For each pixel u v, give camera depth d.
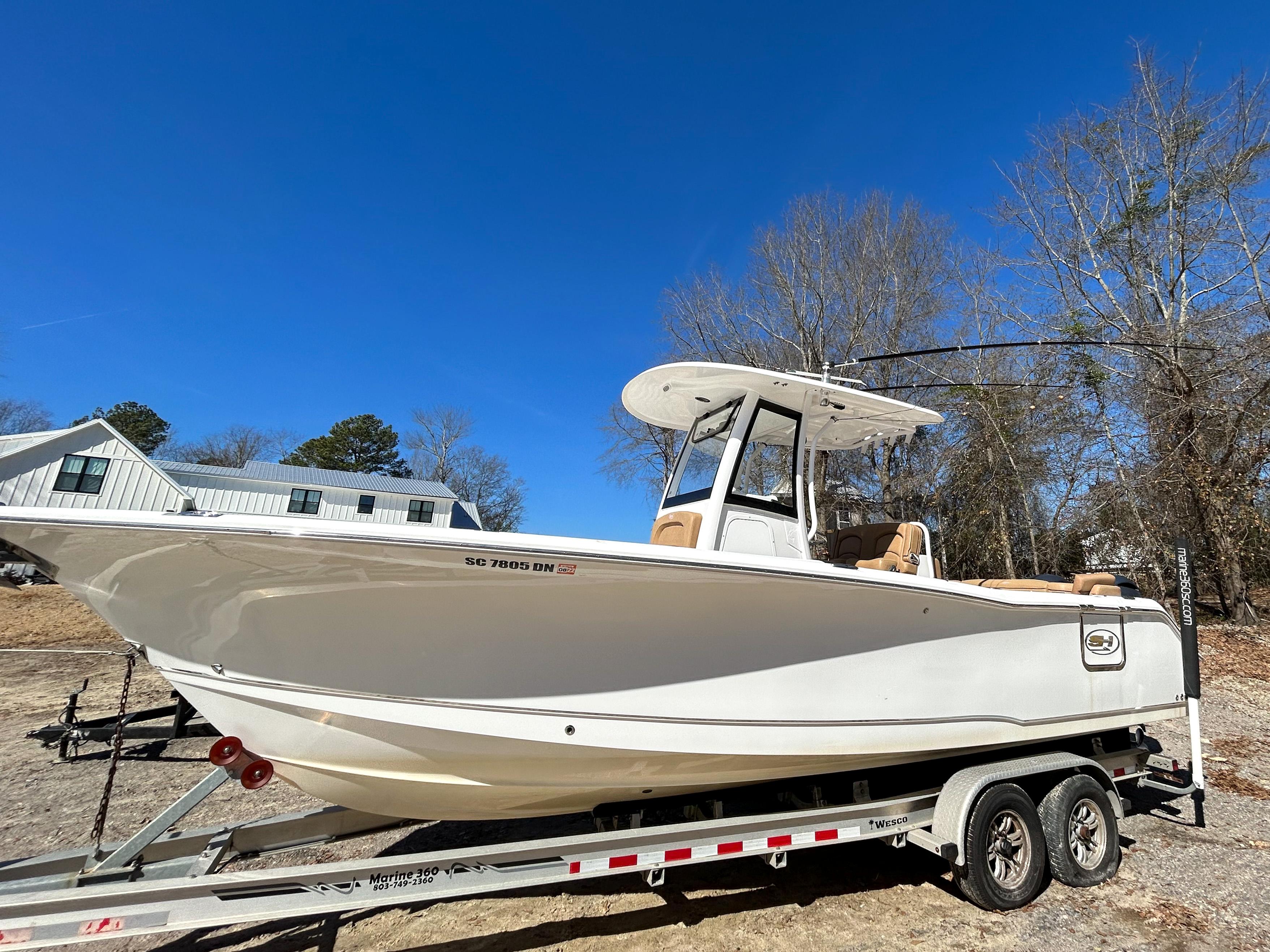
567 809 2.80
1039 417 13.03
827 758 2.76
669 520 3.41
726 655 2.56
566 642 2.37
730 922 2.97
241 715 2.29
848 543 4.24
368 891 2.24
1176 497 11.56
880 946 2.81
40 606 13.99
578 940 2.80
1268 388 10.51
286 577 2.12
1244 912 3.17
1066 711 3.50
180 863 2.50
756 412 3.52
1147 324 12.36
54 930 1.98
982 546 13.79
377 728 2.30
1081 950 2.81
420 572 2.15
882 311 16.25
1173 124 13.27
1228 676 8.48
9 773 5.03
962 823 2.98
